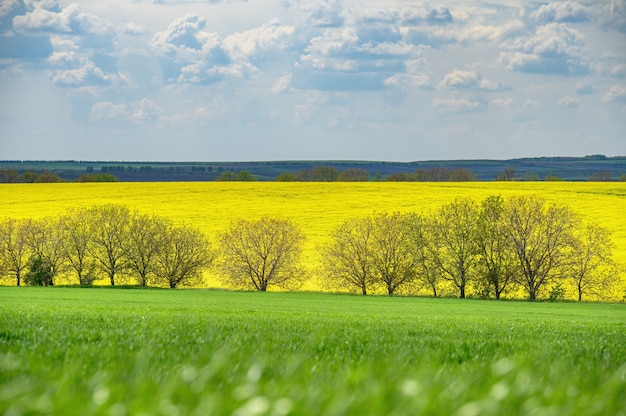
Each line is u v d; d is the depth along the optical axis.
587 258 57.91
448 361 9.70
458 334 16.58
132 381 5.34
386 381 4.72
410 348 11.08
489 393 4.42
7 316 18.66
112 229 65.25
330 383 5.43
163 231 64.56
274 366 7.02
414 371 6.86
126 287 63.81
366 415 3.54
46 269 64.38
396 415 3.54
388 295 60.78
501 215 59.69
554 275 58.22
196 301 48.03
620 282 57.75
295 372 6.30
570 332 18.97
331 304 48.22
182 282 64.75
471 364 8.97
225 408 3.70
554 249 58.22
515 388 4.20
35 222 65.69
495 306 49.22
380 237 61.56
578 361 9.34
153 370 6.55
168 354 8.89
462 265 59.72
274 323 19.55
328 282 62.12
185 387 4.37
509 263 58.78
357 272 61.50
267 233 63.56
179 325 16.52
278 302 49.12
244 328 16.08
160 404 3.74
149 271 64.44
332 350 10.45
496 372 4.83
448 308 46.19
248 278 63.88
